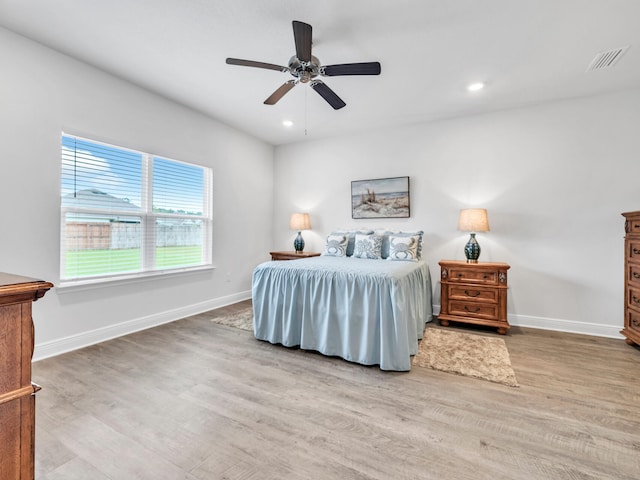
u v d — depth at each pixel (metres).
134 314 3.10
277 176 5.08
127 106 2.95
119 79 2.88
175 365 2.34
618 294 3.02
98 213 2.83
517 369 2.27
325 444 1.47
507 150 3.47
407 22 2.06
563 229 3.23
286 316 2.72
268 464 1.34
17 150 2.28
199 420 1.65
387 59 2.51
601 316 3.08
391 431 1.57
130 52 2.47
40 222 2.41
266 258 4.98
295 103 3.40
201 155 3.76
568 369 2.27
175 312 3.51
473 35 2.19
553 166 3.27
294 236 4.93
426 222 3.91
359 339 2.39
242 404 1.81
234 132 4.28
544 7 1.90
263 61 2.59
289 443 1.48
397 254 3.51
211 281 4.00
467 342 2.85
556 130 3.25
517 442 1.48
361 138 4.35
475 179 3.64
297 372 2.25
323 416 1.70
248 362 2.41
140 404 1.80
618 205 3.01
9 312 0.73
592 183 3.11
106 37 2.28
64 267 2.60
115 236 2.97
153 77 2.87
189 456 1.39
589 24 2.04
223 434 1.54
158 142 3.25
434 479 1.26
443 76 2.76
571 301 3.20
